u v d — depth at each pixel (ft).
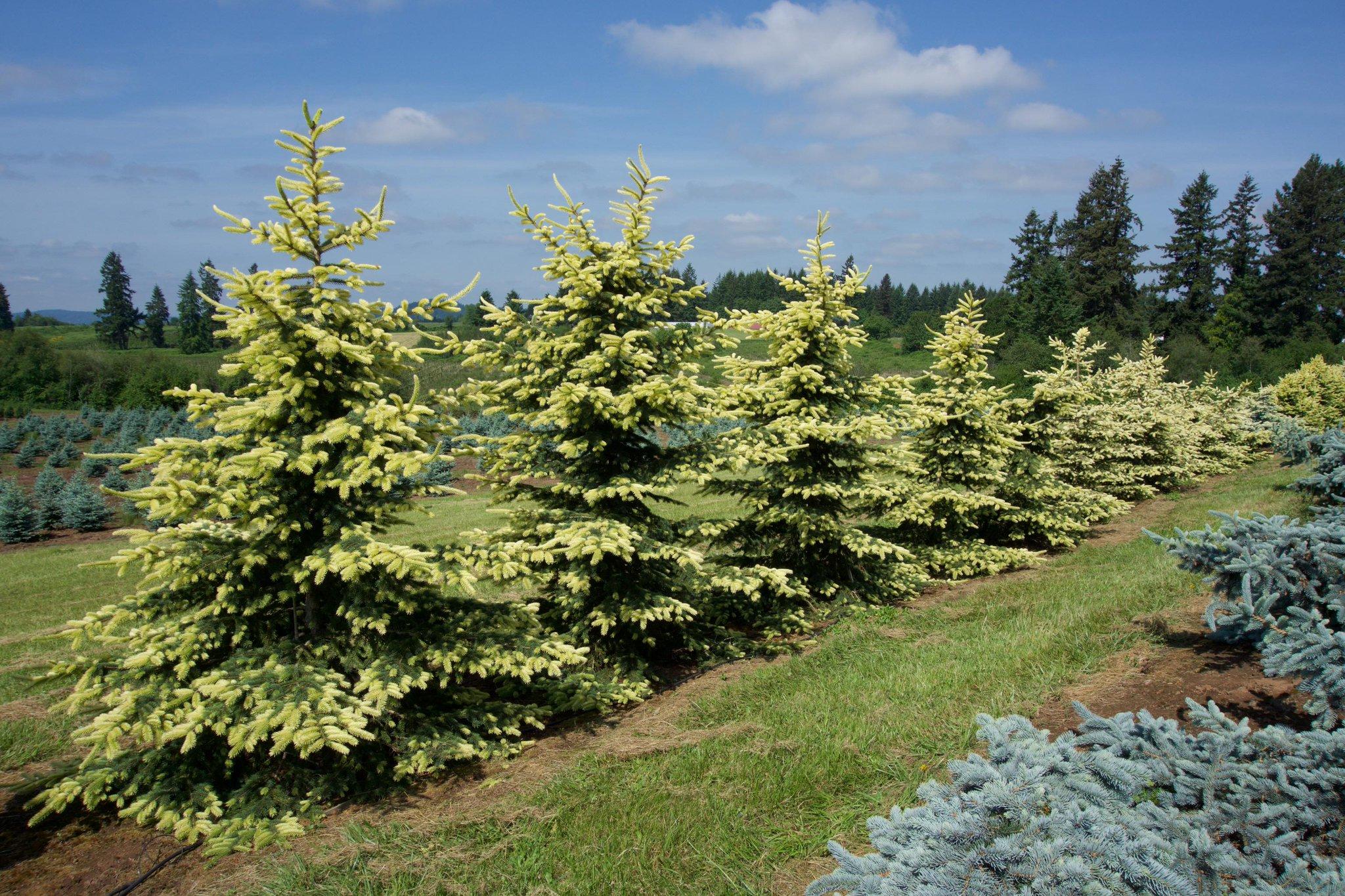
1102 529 48.01
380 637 19.61
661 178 24.45
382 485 17.40
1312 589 17.46
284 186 17.43
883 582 33.68
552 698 23.56
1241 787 11.19
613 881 14.19
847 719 20.22
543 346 24.54
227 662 17.51
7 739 23.41
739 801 16.66
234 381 132.05
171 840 16.99
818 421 30.55
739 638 28.78
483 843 15.70
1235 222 197.98
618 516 25.61
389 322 20.18
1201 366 136.77
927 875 9.11
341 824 17.03
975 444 38.60
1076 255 184.03
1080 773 11.05
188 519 21.22
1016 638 25.39
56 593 46.03
